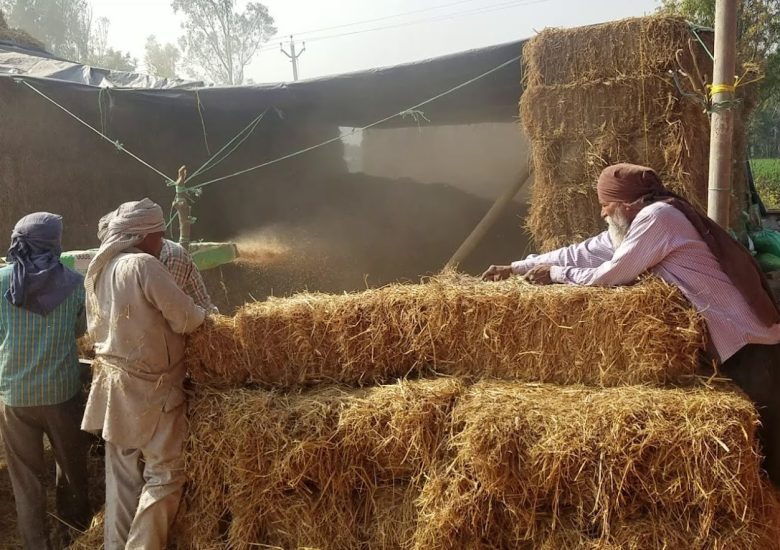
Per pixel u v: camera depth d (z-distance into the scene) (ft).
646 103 13.98
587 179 14.66
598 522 8.73
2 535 12.57
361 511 9.80
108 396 10.07
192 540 10.26
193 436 10.18
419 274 28.07
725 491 8.02
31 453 11.75
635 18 14.08
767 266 16.56
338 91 22.27
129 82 29.22
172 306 9.98
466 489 8.91
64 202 25.96
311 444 9.45
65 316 11.64
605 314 9.34
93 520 11.87
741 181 16.76
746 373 9.59
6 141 24.38
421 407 9.21
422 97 22.97
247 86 22.84
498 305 9.73
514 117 27.25
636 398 8.73
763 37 44.96
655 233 9.48
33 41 33.78
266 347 10.50
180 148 29.17
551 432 8.55
